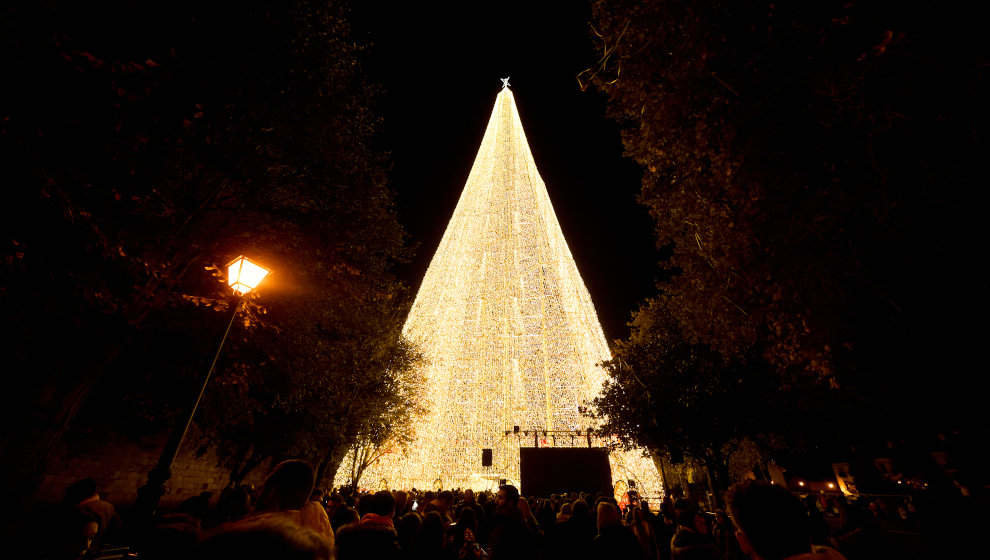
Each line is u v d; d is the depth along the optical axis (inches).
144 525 234.8
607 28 402.6
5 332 362.6
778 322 363.3
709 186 390.9
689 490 1282.0
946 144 226.8
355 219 590.9
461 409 1946.4
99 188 341.7
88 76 299.3
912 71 228.5
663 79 368.5
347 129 577.6
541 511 309.4
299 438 865.5
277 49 450.6
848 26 246.7
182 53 376.5
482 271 2458.2
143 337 544.7
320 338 656.4
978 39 205.8
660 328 1062.4
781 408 832.9
